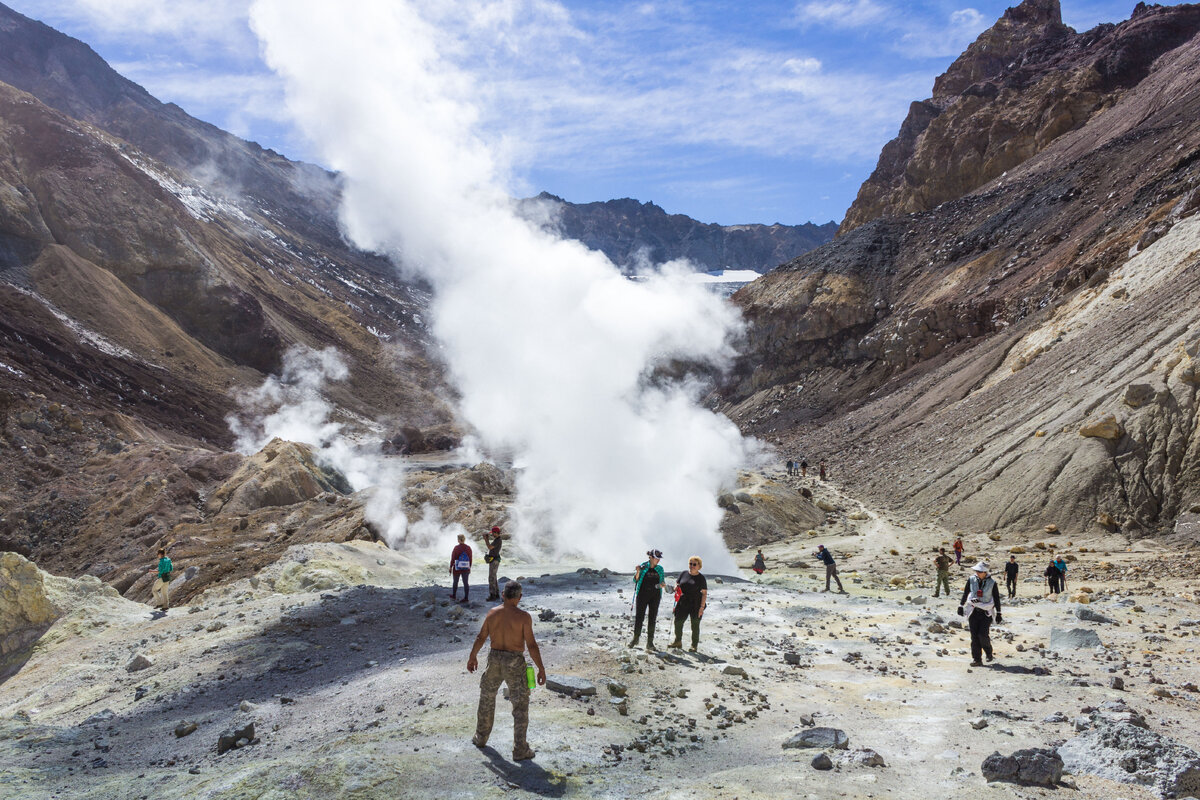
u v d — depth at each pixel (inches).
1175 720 300.5
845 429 2484.0
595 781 240.7
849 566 1096.2
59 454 2078.0
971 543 1170.6
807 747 277.6
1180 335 1277.1
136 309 3976.4
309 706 368.2
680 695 351.9
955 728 303.4
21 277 3641.7
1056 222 3002.0
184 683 449.1
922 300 3304.6
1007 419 1525.6
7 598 688.4
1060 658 446.3
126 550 1640.0
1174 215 1916.8
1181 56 3656.5
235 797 229.9
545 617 520.4
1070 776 241.6
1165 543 1000.2
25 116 4404.5
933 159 4687.5
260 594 805.2
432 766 242.1
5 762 333.7
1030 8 6176.2
